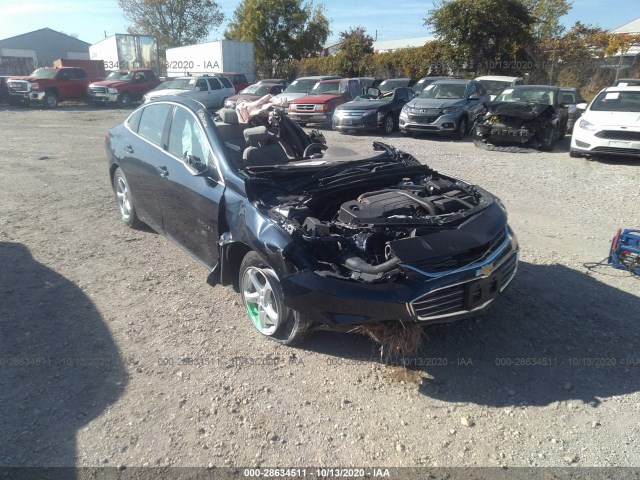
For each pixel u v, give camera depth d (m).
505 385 3.40
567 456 2.81
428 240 3.39
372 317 3.29
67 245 5.59
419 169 4.61
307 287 3.33
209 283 4.25
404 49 29.30
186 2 49.84
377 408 3.17
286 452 2.81
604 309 4.36
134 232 6.05
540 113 12.23
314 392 3.30
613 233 6.27
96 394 3.21
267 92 20.92
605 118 11.02
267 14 39.12
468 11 24.89
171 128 5.05
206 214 4.23
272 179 4.09
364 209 3.75
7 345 3.68
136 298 4.44
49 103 24.36
